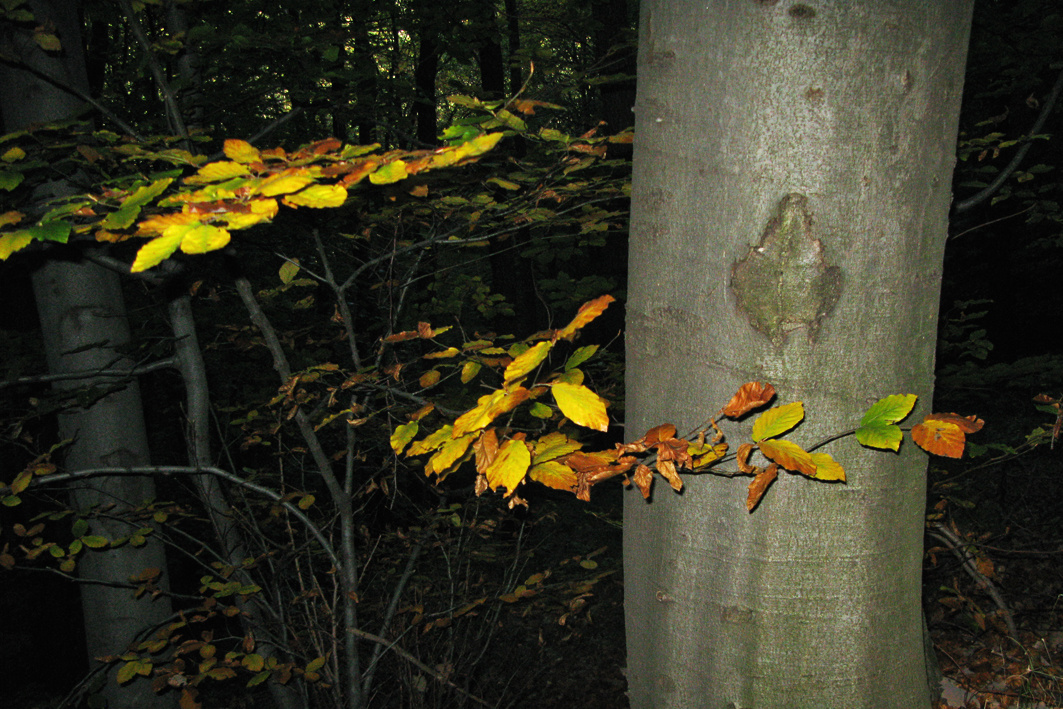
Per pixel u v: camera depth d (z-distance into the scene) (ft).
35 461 8.09
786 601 4.27
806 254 3.97
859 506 4.19
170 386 20.21
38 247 8.88
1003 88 12.31
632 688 5.15
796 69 3.86
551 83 9.19
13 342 12.73
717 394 4.29
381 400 10.02
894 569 4.34
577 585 10.12
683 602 4.62
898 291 4.06
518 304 24.63
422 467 10.43
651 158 4.51
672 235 4.42
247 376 16.14
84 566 10.10
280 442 9.79
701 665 4.56
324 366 7.54
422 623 10.87
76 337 9.80
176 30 9.36
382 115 11.84
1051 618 12.34
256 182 3.79
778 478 4.23
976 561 9.86
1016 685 8.97
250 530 10.07
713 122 4.12
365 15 14.28
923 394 4.28
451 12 15.06
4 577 18.74
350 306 10.85
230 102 10.03
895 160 3.92
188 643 8.03
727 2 4.00
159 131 10.11
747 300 4.10
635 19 30.48
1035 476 19.62
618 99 15.60
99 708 9.54
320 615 10.02
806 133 3.89
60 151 6.61
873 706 4.33
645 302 4.66
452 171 7.44
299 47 8.67
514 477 3.68
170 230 3.31
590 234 12.24
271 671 8.66
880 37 3.80
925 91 3.92
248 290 8.16
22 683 20.03
